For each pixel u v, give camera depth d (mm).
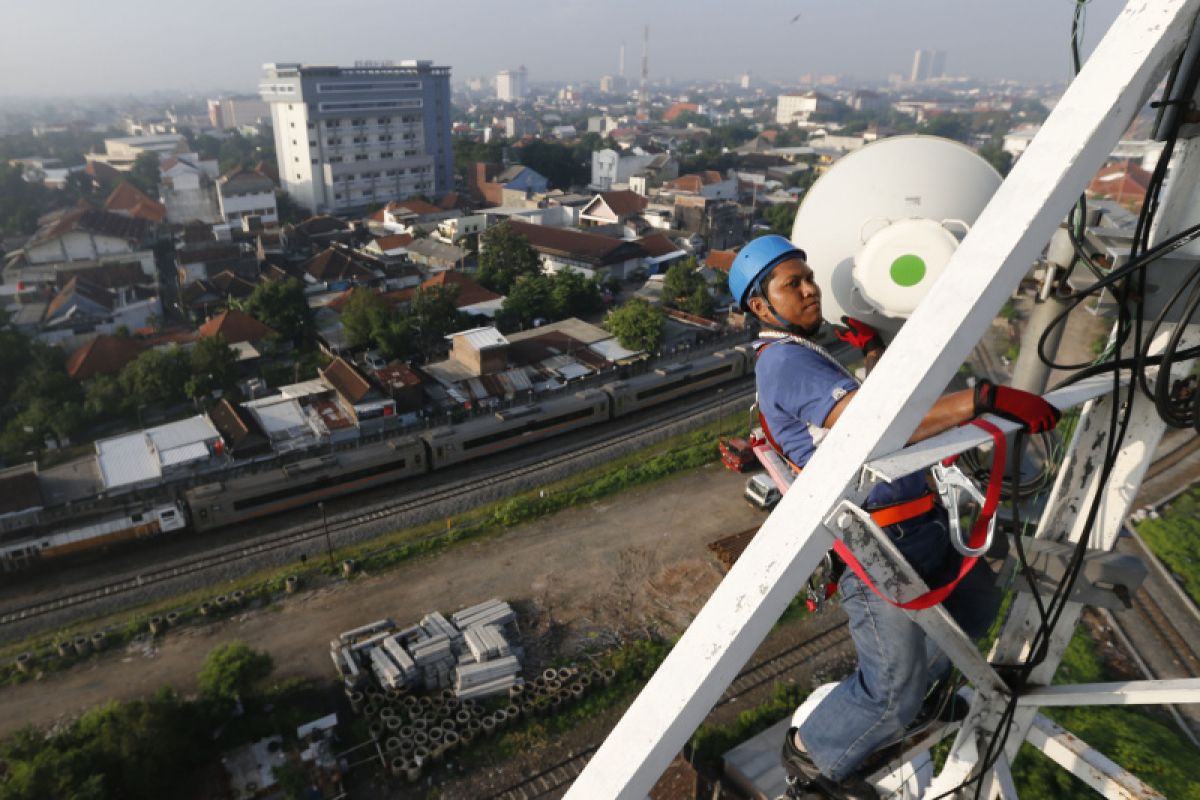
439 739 20859
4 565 27812
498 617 25203
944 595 2584
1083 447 3512
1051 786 17844
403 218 80312
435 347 49125
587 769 2504
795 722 3822
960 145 4402
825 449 2297
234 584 28109
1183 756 19359
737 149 163125
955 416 2244
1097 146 1981
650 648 24594
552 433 39312
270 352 48500
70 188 112938
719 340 50906
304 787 19312
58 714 22438
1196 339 3014
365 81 92438
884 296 4066
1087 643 24297
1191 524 30438
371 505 33000
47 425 37938
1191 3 1877
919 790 4555
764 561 2311
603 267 63406
